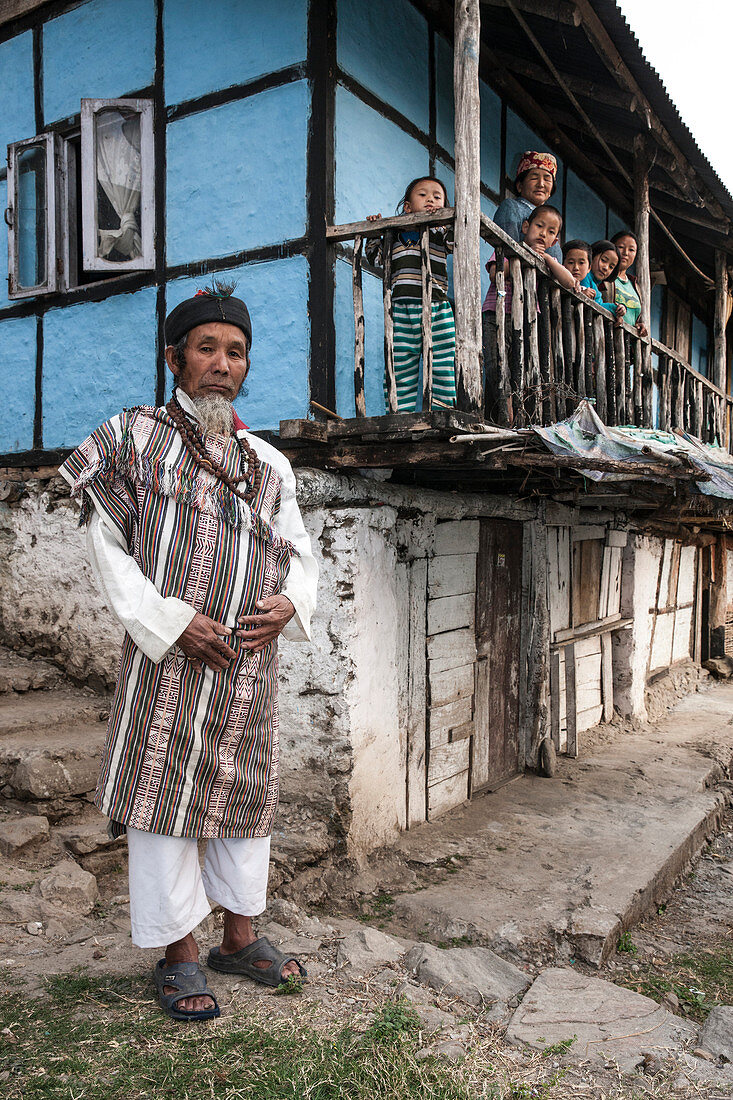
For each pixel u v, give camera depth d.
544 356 4.52
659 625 9.70
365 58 4.67
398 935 3.73
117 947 2.76
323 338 4.29
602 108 6.10
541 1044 2.42
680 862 4.93
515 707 6.25
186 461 2.22
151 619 2.08
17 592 5.84
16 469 5.80
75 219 5.55
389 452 3.97
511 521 6.13
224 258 4.65
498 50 5.79
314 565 2.47
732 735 7.89
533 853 4.67
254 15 4.50
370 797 4.41
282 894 3.75
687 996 3.44
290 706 4.35
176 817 2.16
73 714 4.80
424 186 4.37
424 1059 2.20
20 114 5.75
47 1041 2.16
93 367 5.34
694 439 6.56
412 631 4.88
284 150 4.41
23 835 3.62
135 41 5.06
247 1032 2.22
